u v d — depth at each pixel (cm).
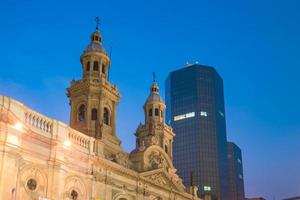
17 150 4562
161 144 9244
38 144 4975
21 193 4616
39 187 4856
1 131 4456
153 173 7081
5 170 4378
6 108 4597
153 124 8900
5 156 4422
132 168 6912
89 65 7900
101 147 6072
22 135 4778
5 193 4319
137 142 9469
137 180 6688
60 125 5347
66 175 5278
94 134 7162
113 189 6112
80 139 5744
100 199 5781
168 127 9581
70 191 5300
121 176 6356
